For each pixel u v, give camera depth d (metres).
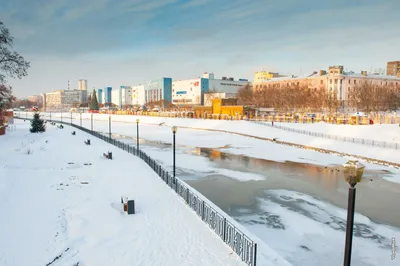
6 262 10.91
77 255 11.93
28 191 18.77
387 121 66.81
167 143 54.12
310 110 104.88
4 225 13.45
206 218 15.55
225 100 96.12
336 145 44.69
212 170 32.19
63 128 77.25
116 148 41.06
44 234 13.37
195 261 11.66
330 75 123.06
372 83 120.12
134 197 19.34
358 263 13.65
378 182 27.64
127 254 12.13
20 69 47.03
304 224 17.92
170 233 14.14
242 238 12.59
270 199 22.55
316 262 13.63
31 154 32.97
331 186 26.20
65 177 23.80
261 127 63.91
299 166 34.47
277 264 11.79
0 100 54.88
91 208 17.02
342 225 17.89
